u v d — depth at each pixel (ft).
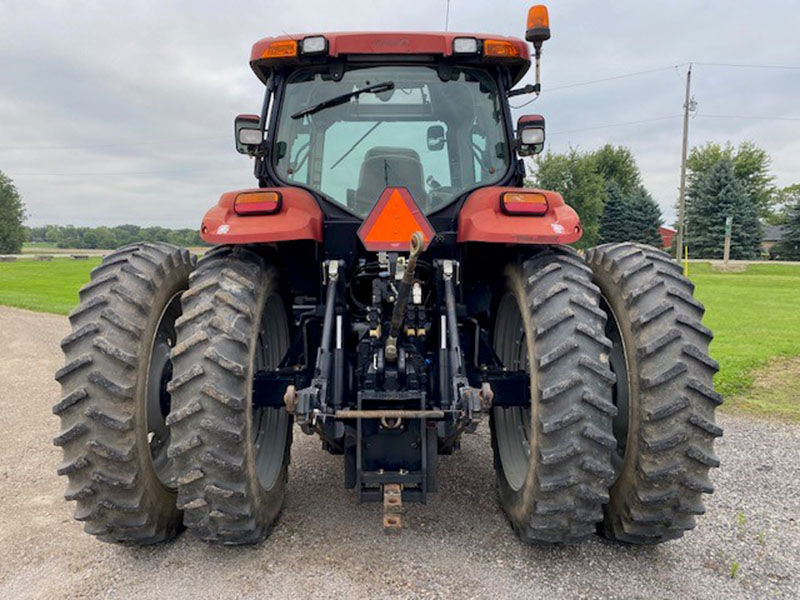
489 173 12.40
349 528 10.99
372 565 9.70
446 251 11.87
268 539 10.59
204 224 10.34
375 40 11.82
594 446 8.79
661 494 9.19
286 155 12.42
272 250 11.69
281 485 11.35
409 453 9.80
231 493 8.95
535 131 12.10
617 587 9.12
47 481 13.56
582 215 182.19
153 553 10.18
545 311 9.36
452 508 11.80
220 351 9.01
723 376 22.91
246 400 9.18
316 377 9.37
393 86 12.29
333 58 12.13
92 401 9.19
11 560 10.07
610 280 10.39
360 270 11.79
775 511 11.77
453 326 9.93
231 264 10.29
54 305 53.26
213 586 9.18
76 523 11.39
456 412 9.12
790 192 221.05
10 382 24.43
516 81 13.67
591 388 8.80
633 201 189.26
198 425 8.84
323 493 12.59
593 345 8.99
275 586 9.14
